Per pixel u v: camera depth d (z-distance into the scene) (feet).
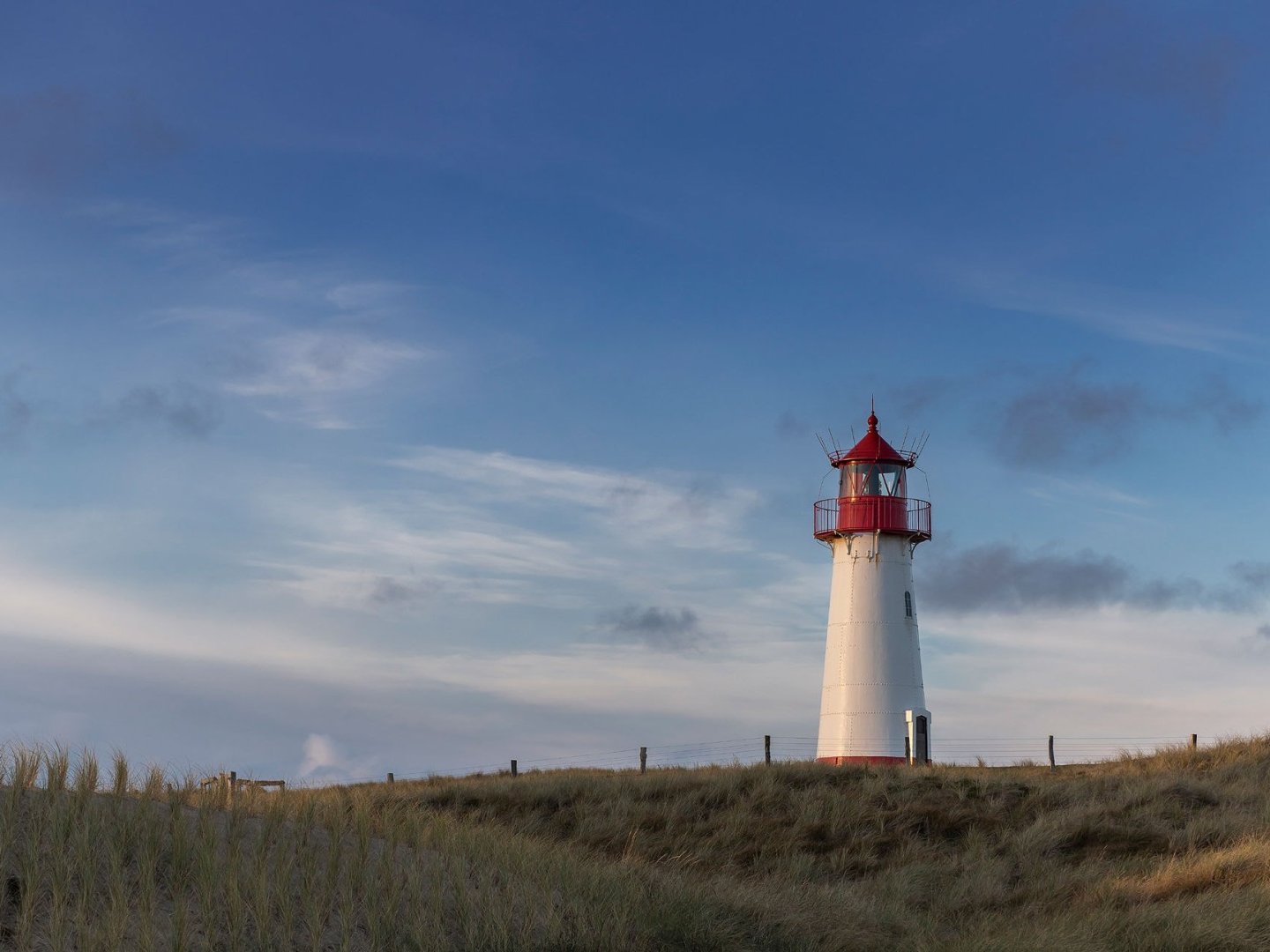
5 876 44.32
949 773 104.12
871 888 71.00
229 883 46.37
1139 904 62.13
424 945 46.70
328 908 48.08
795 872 75.15
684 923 53.57
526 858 58.54
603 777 107.86
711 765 117.39
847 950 56.39
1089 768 114.11
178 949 42.42
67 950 40.88
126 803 52.34
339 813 58.34
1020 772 110.73
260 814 57.06
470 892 52.42
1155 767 109.70
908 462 139.44
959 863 76.07
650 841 86.07
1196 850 74.23
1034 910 64.59
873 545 136.98
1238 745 112.27
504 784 104.99
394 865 54.13
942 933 61.93
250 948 44.21
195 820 53.47
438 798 98.63
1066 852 77.66
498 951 47.80
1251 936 53.52
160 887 47.24
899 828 84.17
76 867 45.55
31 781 51.24
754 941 54.34
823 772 101.04
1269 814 79.77
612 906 53.26
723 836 85.66
